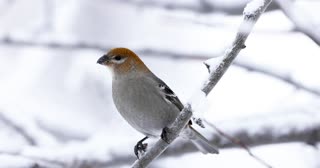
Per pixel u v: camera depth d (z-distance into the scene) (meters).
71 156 11.51
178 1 12.92
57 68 16.33
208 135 11.34
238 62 11.27
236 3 12.37
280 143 11.26
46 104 16.05
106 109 16.09
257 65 11.27
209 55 12.24
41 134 13.52
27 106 15.80
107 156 11.54
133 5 13.76
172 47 12.61
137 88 11.02
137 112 11.05
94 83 16.25
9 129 13.82
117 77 11.23
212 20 12.15
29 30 14.94
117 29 15.62
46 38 13.61
